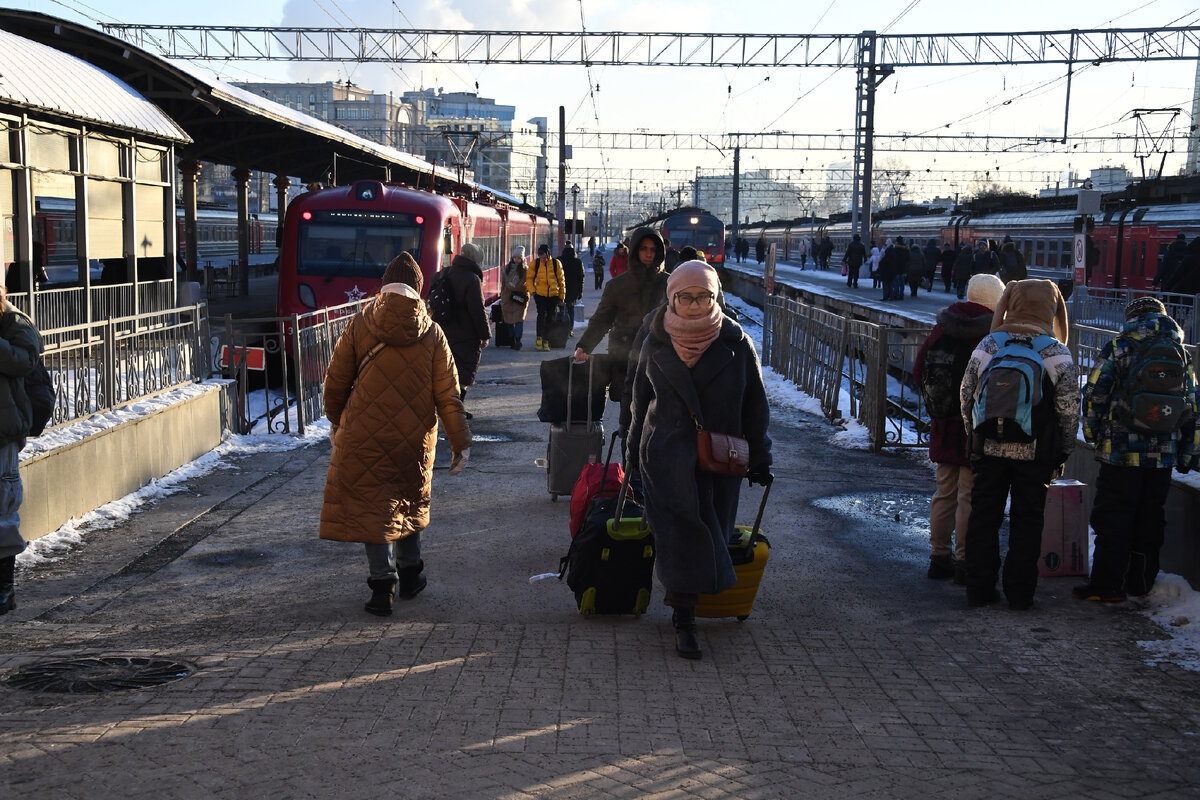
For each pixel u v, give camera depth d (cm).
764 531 744
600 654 487
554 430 799
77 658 468
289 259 1853
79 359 790
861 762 375
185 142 1619
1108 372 571
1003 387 556
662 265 784
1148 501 582
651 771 361
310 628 520
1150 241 2795
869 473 956
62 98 1285
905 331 1059
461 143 11100
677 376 483
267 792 338
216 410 1008
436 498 824
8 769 351
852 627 544
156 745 371
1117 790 358
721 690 445
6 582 550
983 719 419
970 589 585
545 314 1969
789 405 1364
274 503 802
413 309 530
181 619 538
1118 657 497
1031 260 3503
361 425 532
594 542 532
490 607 566
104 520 742
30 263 1274
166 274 1644
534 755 371
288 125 2105
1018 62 3222
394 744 377
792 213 16288
